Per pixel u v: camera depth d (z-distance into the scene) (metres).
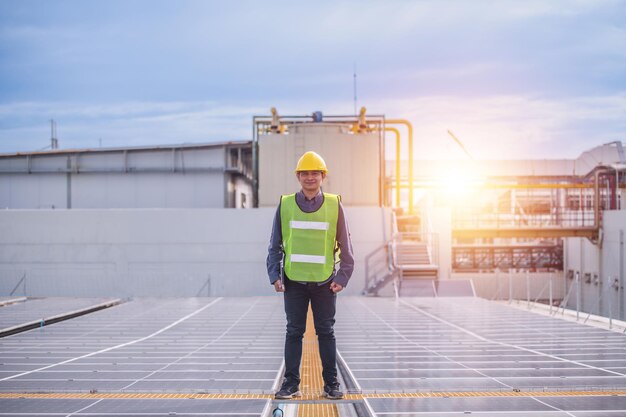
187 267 28.14
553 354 8.46
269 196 31.59
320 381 6.44
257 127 33.53
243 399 5.20
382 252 27.59
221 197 33.50
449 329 12.41
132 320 14.62
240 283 28.06
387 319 14.80
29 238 28.28
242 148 34.41
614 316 34.41
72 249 28.23
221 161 33.53
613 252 34.81
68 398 5.31
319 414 4.95
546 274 42.88
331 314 5.31
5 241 28.27
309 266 5.14
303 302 5.27
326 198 5.20
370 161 31.59
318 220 5.14
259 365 7.40
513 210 44.47
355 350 8.95
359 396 5.40
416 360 7.83
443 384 5.95
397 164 35.78
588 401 5.11
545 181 44.19
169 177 33.88
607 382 6.04
